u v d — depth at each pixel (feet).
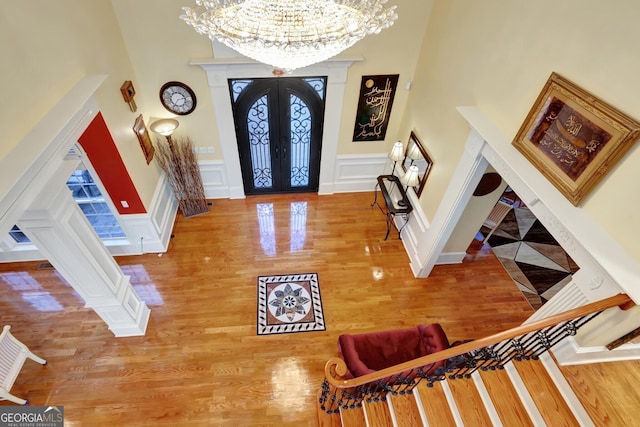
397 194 17.47
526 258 16.74
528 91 8.53
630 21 6.01
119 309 11.57
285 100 16.11
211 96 14.98
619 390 8.22
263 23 5.96
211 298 14.21
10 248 14.66
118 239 15.42
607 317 7.52
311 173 19.30
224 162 17.63
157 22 12.73
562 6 7.38
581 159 7.15
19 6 7.66
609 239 6.78
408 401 9.73
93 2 10.91
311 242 16.89
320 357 12.55
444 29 12.53
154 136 15.72
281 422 10.88
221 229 17.40
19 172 6.62
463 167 11.37
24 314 13.25
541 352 8.91
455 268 16.05
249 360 12.32
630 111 6.15
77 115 9.30
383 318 13.87
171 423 10.75
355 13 6.15
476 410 9.09
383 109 16.70
